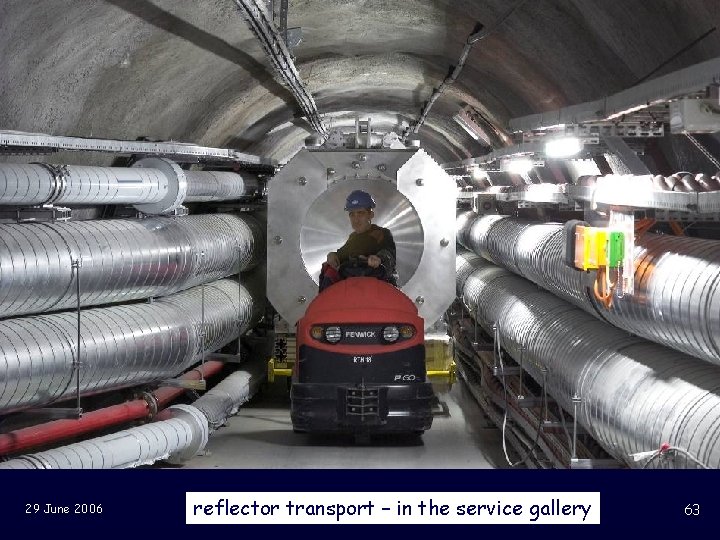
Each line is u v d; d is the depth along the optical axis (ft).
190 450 29.37
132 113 39.09
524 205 38.73
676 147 27.32
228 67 45.44
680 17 25.17
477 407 40.19
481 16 38.06
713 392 16.65
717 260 17.04
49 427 25.63
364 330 31.68
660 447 16.58
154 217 31.53
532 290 33.53
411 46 49.85
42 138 25.31
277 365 38.27
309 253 37.76
